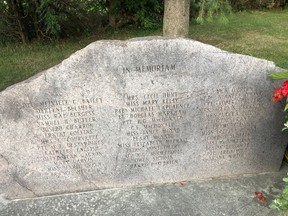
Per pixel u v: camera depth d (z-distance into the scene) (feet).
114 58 8.85
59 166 10.24
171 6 19.97
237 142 10.64
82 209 9.91
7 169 9.98
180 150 10.51
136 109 9.65
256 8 36.94
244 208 9.85
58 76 8.92
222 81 9.53
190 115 9.95
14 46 23.94
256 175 11.18
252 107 10.09
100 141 10.03
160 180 10.91
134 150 10.30
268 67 9.48
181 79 9.36
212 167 10.95
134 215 9.68
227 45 23.12
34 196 10.53
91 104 9.41
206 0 19.31
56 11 23.86
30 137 9.66
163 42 8.83
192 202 10.08
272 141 10.75
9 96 8.97
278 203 8.91
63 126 9.66
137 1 26.78
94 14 26.71
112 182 10.72
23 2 23.89
